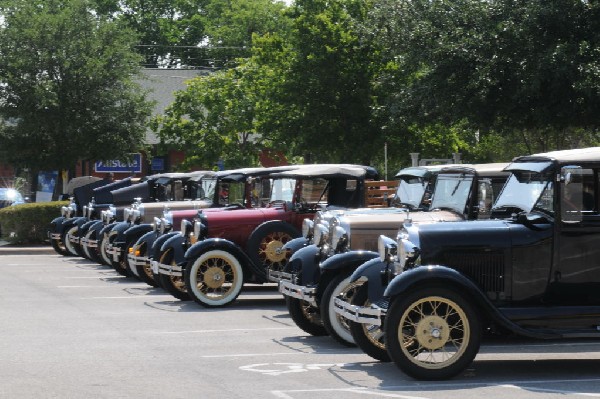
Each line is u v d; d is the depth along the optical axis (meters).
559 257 12.46
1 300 20.98
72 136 45.19
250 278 19.92
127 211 25.92
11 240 37.84
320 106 39.59
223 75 50.31
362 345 13.23
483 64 28.52
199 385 11.55
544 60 27.36
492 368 12.90
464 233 12.41
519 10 28.75
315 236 15.77
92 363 13.07
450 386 11.53
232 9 79.69
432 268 11.77
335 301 13.37
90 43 45.94
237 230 20.23
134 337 15.55
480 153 48.72
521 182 13.09
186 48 81.19
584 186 12.54
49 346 14.56
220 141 49.81
